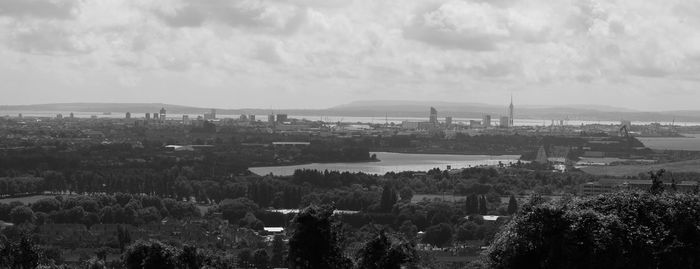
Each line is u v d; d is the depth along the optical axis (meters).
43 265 156.50
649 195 120.69
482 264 121.00
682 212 116.56
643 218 117.19
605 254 110.50
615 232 112.12
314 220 121.38
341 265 122.94
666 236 114.62
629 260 111.88
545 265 111.06
